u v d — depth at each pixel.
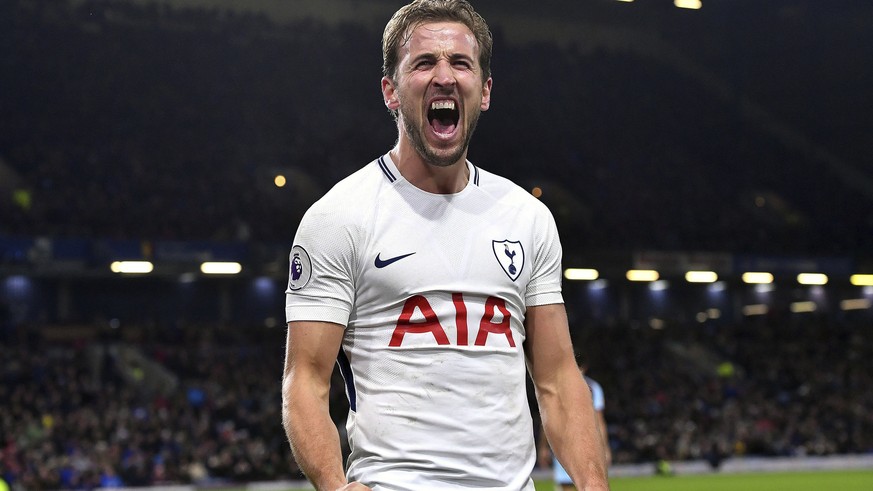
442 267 2.90
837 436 35.41
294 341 2.93
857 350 45.03
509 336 2.94
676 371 41.69
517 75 54.47
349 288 2.92
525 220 3.08
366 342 2.91
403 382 2.84
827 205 53.09
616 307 49.06
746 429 35.00
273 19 51.03
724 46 59.12
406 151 3.02
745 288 50.91
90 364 35.28
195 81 47.94
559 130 53.50
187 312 42.28
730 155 55.28
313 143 47.97
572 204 49.34
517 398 2.92
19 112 43.00
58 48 45.72
